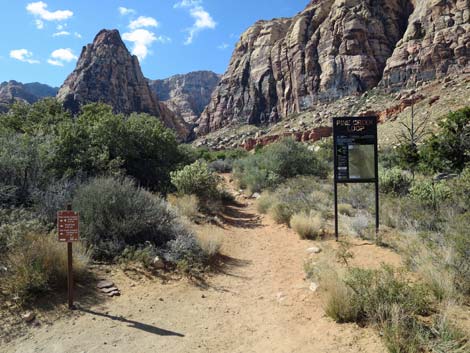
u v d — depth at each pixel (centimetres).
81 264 529
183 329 422
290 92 9356
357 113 5841
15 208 682
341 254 639
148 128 1480
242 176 2053
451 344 308
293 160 1942
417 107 4200
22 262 473
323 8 9638
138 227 707
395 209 898
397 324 337
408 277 490
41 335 383
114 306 467
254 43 11681
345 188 1341
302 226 870
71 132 1138
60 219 443
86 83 10725
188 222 902
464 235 496
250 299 527
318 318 429
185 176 1245
